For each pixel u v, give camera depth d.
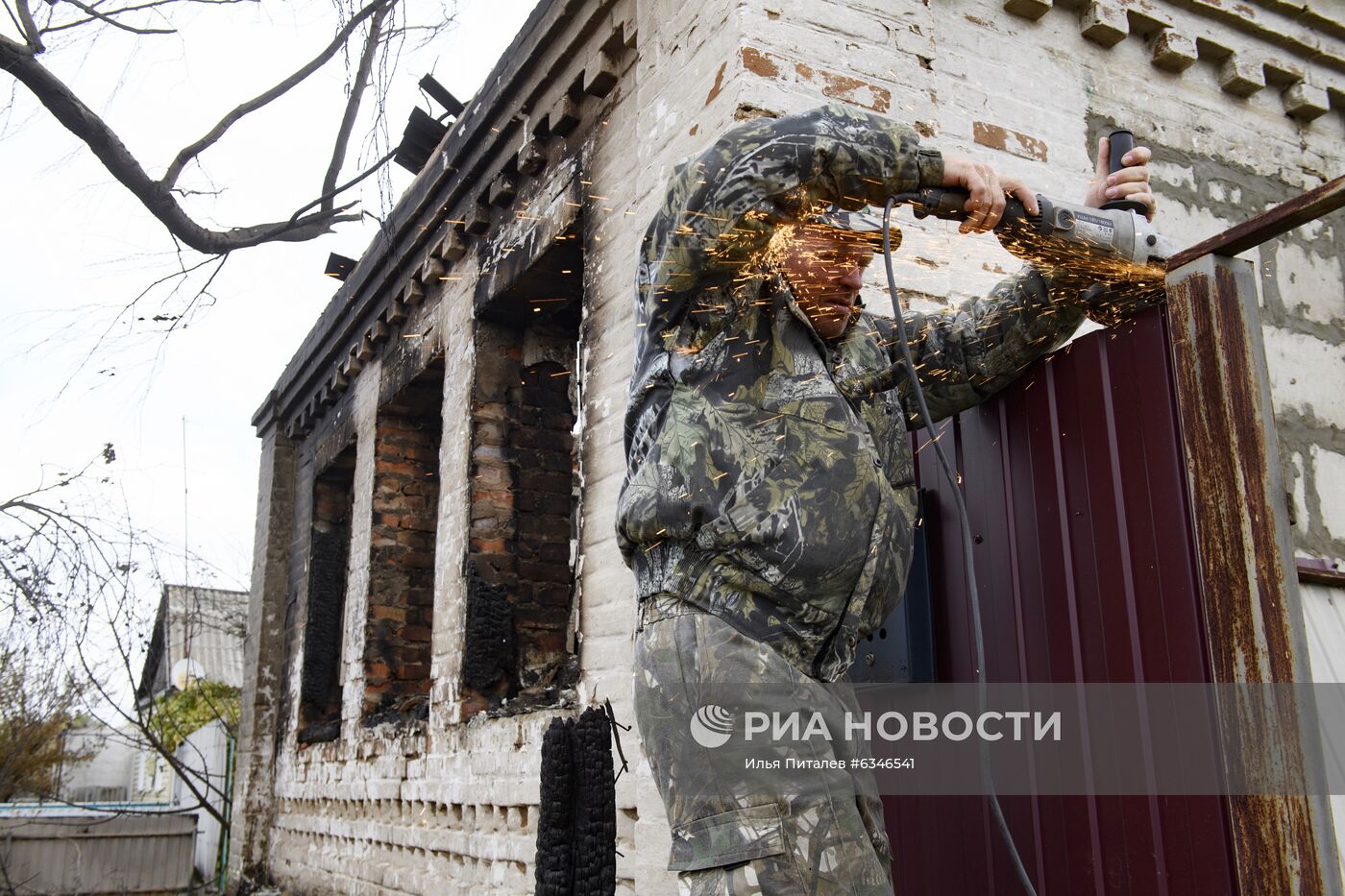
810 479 1.58
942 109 3.13
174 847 8.49
